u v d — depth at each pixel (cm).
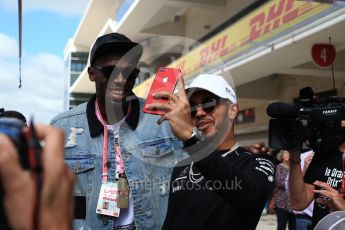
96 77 206
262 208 177
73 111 223
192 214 194
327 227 202
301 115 243
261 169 183
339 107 238
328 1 397
